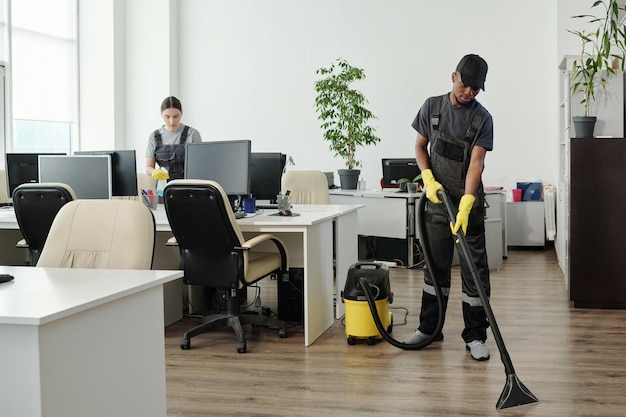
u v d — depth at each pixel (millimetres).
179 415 2904
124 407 1960
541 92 8320
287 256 4285
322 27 9055
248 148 4422
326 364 3637
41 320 1600
